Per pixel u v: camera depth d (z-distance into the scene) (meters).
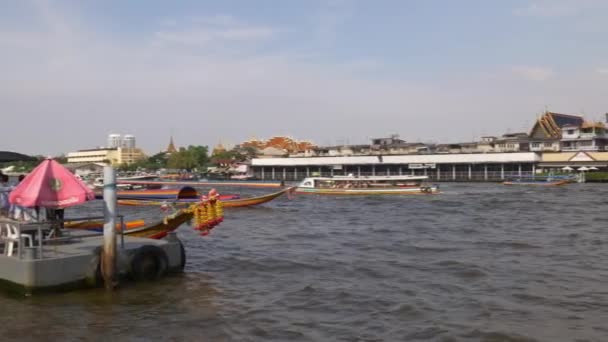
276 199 44.00
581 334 8.60
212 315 9.57
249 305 10.23
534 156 75.56
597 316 9.55
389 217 28.47
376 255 15.91
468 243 18.28
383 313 9.73
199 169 125.19
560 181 63.38
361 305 10.25
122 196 37.00
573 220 25.75
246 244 18.23
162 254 12.01
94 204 41.50
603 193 47.66
